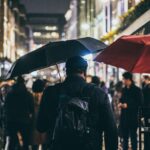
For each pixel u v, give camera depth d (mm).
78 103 5125
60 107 5242
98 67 43500
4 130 11781
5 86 15938
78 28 75562
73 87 5340
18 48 83250
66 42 7199
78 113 5105
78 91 5297
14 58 74875
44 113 5578
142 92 11773
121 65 6199
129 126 11492
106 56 6344
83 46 7164
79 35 73438
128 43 6254
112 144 5191
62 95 5297
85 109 5121
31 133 11484
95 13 48812
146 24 20234
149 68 6051
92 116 5195
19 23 87062
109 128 5180
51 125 5562
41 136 11516
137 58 6062
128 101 11430
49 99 5547
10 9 68000
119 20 30312
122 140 12328
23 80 11273
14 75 7238
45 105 5574
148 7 19672
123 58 6219
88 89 5281
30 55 7180
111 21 36344
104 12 40688
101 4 43531
